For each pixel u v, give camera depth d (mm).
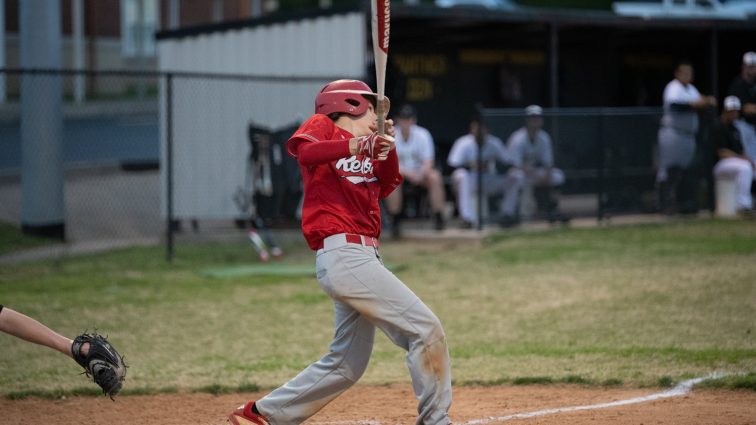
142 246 41781
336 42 43625
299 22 44688
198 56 47000
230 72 46375
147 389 20516
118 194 54312
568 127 44688
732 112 47312
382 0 13102
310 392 14828
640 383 19906
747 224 44344
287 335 26016
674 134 46625
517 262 36438
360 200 14383
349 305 14273
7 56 93500
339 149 13555
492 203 43906
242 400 19781
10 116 79500
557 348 23609
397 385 20781
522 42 57688
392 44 52938
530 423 16906
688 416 16984
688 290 30078
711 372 20500
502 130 43625
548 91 51938
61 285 32969
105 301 30438
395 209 43031
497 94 57094
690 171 47250
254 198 38969
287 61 45156
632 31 56719
